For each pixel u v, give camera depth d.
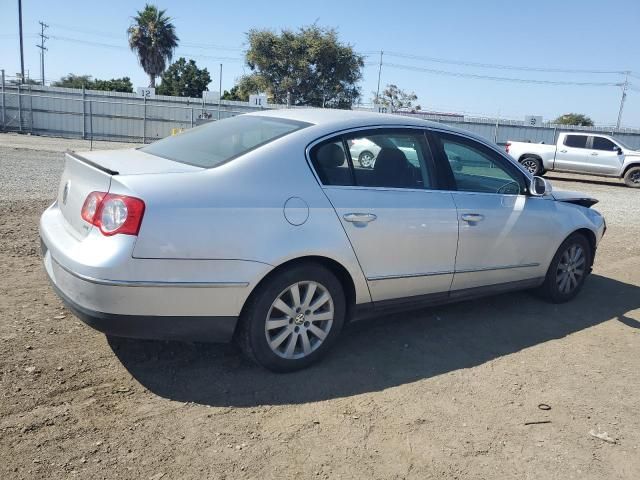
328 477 2.69
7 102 28.42
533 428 3.24
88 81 58.19
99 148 22.27
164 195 3.12
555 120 67.88
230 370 3.64
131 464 2.66
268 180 3.45
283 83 41.78
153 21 46.94
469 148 4.59
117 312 3.07
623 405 3.57
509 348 4.34
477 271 4.52
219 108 30.64
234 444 2.88
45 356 3.59
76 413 3.03
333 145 3.79
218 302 3.26
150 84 48.72
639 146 32.06
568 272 5.41
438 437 3.08
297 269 3.50
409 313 4.92
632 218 11.62
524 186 4.93
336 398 3.41
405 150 4.16
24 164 13.77
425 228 4.06
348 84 43.56
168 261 3.10
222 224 3.22
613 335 4.75
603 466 2.93
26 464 2.60
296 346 3.68
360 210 3.72
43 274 5.12
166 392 3.33
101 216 3.10
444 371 3.87
